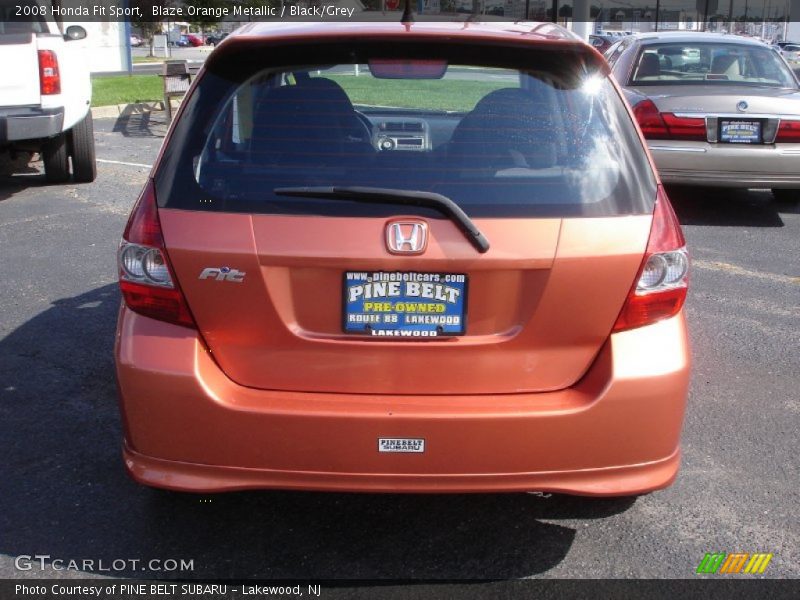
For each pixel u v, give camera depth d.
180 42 54.25
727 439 4.07
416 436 2.74
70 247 7.05
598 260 2.76
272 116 2.93
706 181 8.00
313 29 3.06
